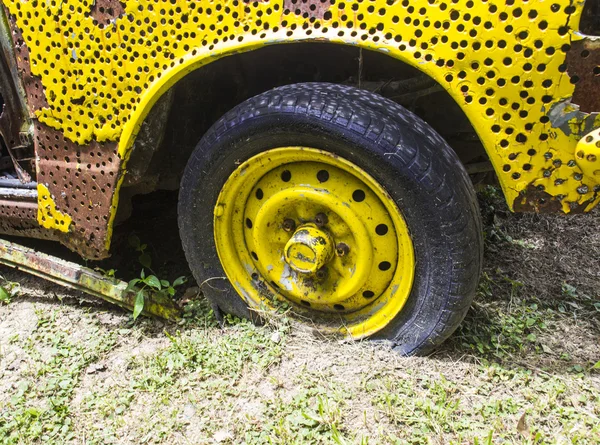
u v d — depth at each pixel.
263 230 1.03
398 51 0.77
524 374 0.93
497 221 1.53
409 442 0.81
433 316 0.93
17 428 0.90
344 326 1.03
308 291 1.03
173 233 1.60
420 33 0.76
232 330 1.11
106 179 1.05
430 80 0.98
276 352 1.02
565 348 1.02
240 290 1.10
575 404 0.87
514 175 0.80
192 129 1.19
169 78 0.92
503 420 0.84
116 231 1.57
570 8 0.68
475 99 0.77
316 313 1.07
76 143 1.05
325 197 0.94
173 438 0.87
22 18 1.00
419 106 1.08
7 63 1.12
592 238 1.46
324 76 1.14
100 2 0.92
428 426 0.84
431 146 0.86
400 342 0.98
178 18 0.88
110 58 0.95
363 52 1.02
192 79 1.07
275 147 0.93
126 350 1.09
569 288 1.21
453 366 0.96
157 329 1.16
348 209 0.93
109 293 1.16
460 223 0.86
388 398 0.88
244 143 0.94
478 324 1.07
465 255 0.87
